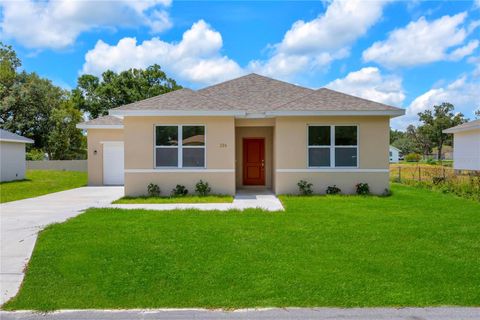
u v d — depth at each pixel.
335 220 8.89
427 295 4.61
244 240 7.07
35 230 8.29
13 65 41.94
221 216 9.50
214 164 14.17
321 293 4.70
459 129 26.80
